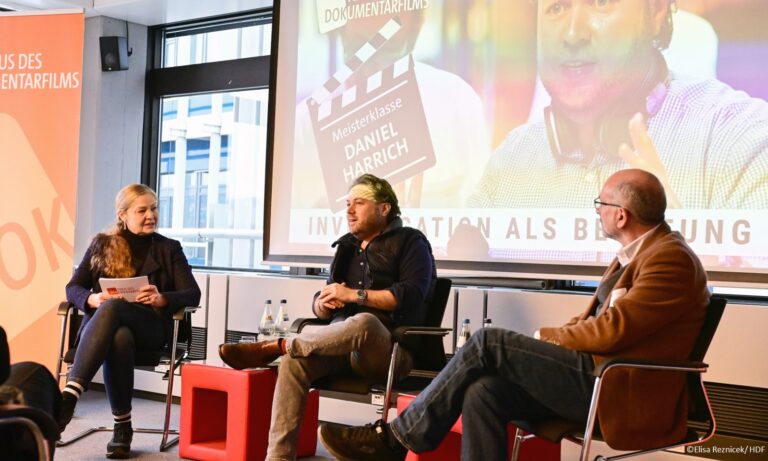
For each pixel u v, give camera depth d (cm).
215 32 576
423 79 438
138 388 543
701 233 354
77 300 392
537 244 397
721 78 352
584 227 385
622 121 376
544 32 400
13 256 521
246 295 497
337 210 465
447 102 430
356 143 461
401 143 445
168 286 411
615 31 379
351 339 313
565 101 392
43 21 523
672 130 363
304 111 480
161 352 390
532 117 402
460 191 423
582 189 386
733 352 346
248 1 531
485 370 260
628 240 268
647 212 263
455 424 301
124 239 410
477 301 409
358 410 453
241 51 562
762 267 341
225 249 565
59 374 388
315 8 480
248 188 555
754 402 342
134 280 384
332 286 337
